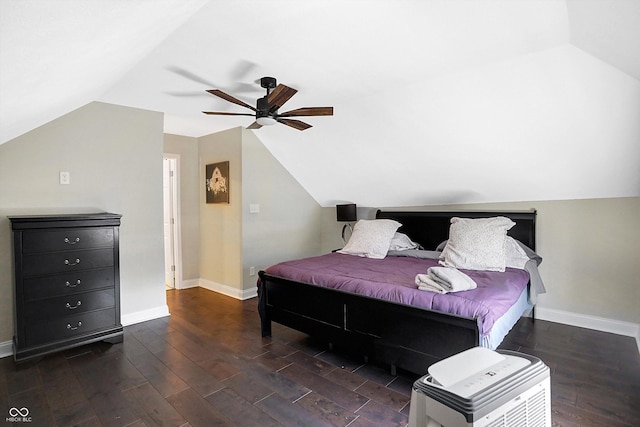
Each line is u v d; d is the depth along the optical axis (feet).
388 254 13.01
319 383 7.91
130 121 11.59
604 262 10.82
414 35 6.89
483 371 3.54
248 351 9.64
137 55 7.06
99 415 6.68
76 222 9.39
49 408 6.89
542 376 3.60
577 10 5.62
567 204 11.43
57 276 9.16
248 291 15.06
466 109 9.79
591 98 8.14
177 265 16.55
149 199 12.09
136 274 11.82
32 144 9.68
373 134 12.21
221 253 15.88
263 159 15.51
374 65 8.36
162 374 8.30
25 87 4.75
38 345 8.91
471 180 12.47
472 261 10.11
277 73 8.84
